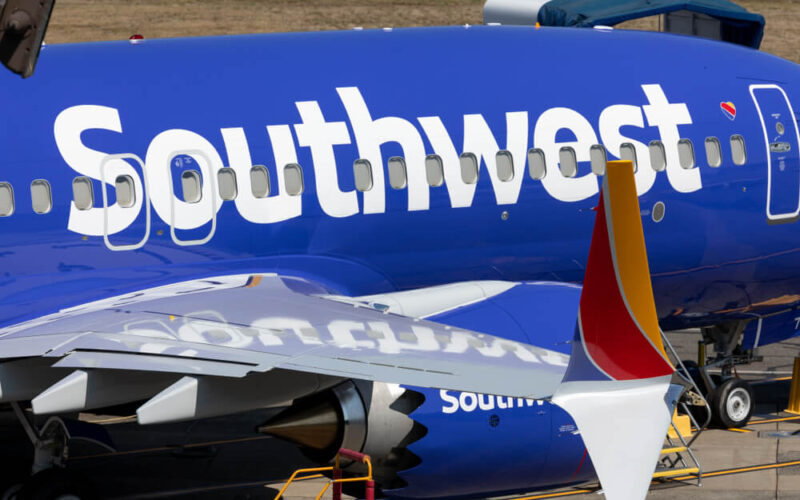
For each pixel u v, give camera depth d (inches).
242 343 1831.9
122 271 2276.1
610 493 1409.9
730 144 2817.4
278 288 2251.5
